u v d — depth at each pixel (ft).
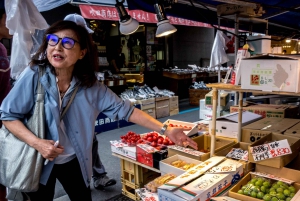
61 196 9.98
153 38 29.07
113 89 23.82
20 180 4.74
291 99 13.84
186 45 32.48
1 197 6.73
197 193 5.95
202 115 19.65
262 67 6.13
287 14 16.97
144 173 9.62
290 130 8.50
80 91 5.35
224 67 34.86
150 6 12.39
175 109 24.27
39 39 9.86
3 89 6.61
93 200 9.65
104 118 19.16
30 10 8.45
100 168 10.36
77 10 20.01
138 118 5.99
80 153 5.36
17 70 8.30
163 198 6.23
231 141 8.87
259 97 14.57
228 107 15.97
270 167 6.91
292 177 6.59
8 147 4.87
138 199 9.39
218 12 12.71
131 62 28.45
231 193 6.34
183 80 30.99
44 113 4.97
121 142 10.35
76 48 5.02
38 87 4.98
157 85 29.58
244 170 7.27
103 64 25.32
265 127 8.94
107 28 26.43
